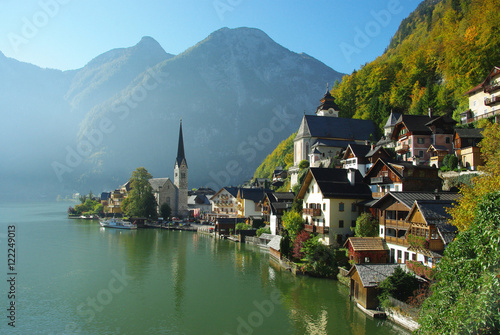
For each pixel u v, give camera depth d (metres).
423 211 38.22
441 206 39.16
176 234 110.25
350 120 111.38
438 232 36.69
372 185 60.44
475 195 32.00
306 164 100.94
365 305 36.62
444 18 121.75
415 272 36.75
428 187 54.06
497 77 66.12
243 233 92.25
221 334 34.41
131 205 140.00
